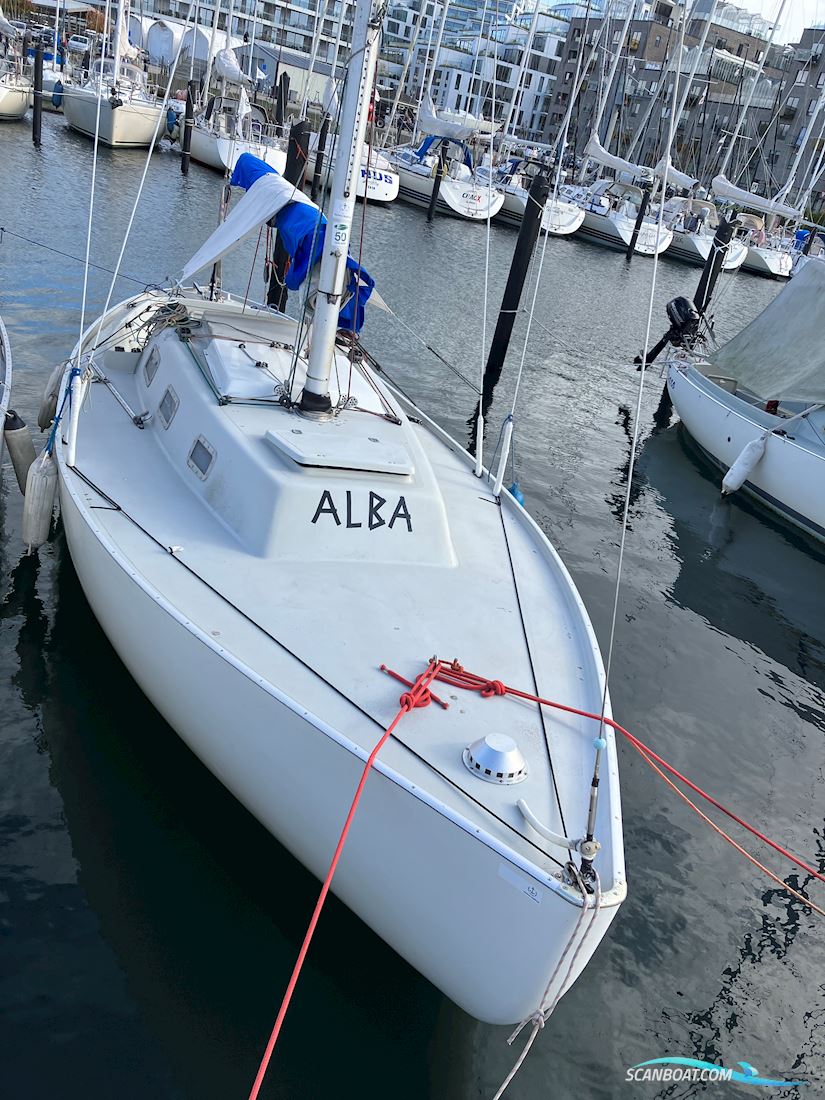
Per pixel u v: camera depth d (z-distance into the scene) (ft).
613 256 119.55
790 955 15.97
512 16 189.06
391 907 11.91
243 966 13.24
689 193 145.59
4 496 24.04
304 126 38.34
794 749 22.21
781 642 27.63
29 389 31.99
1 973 12.51
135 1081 11.55
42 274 47.16
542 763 12.50
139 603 14.38
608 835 11.47
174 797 15.79
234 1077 11.84
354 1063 12.32
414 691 13.00
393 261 74.79
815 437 38.17
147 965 13.02
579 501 34.35
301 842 13.01
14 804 15.21
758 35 173.37
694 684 24.04
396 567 16.20
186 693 13.98
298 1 160.56
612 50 132.57
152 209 70.33
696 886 17.10
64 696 17.69
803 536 36.35
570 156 136.46
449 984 11.73
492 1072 12.71
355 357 21.70
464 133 109.50
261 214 19.60
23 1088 11.21
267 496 15.52
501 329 41.83
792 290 41.34
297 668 13.25
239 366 18.60
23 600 20.33
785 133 194.18
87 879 14.14
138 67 119.85
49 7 187.83
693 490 38.96
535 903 10.28
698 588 29.81
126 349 24.54
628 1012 14.20
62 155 87.97
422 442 22.81
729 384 45.24
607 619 26.18
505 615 15.80
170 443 18.57
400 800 11.17
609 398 49.62
